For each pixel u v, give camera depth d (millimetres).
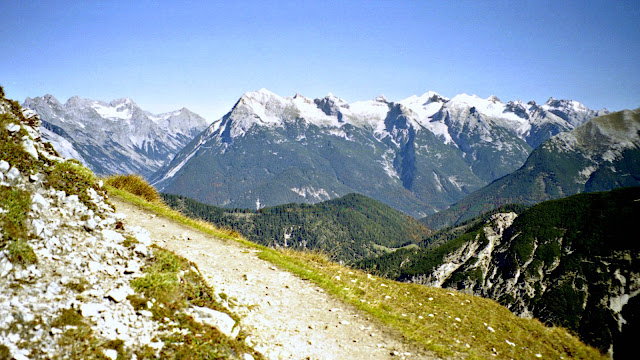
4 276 8766
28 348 7582
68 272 10078
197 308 11125
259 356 10703
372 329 14836
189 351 9375
